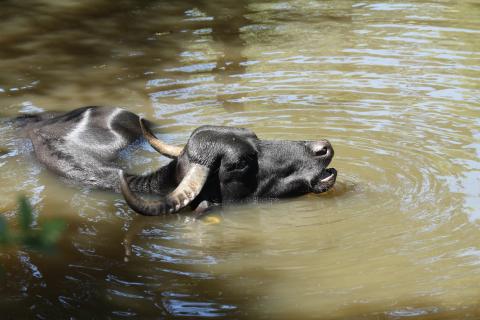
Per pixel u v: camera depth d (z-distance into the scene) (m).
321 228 15.98
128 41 29.45
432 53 26.66
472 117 21.45
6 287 13.77
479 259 14.41
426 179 17.89
